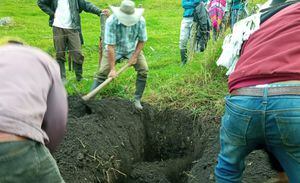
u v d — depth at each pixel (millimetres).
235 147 2770
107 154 4680
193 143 5344
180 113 5672
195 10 7562
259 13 2975
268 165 4031
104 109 5441
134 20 5141
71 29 6824
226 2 7297
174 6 18828
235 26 3051
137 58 5480
